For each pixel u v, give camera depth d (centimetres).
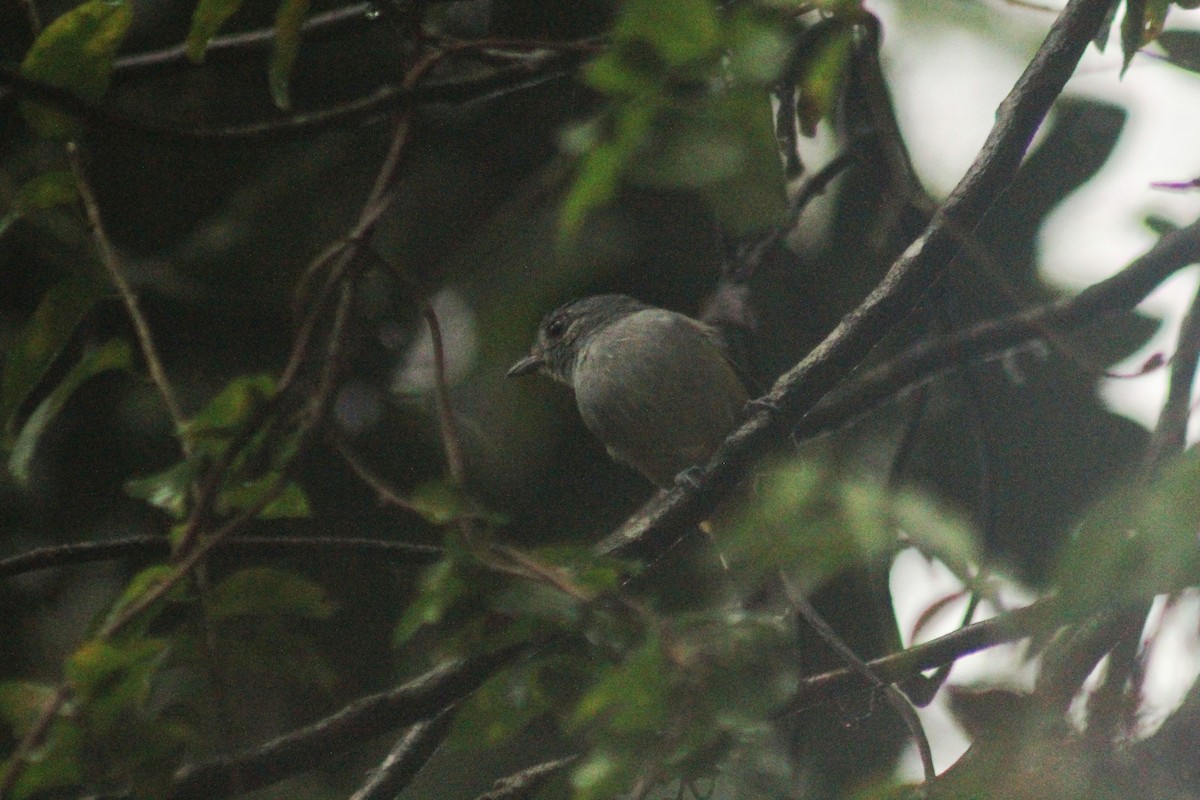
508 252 849
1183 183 722
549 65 588
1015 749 418
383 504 457
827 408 877
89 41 511
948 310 781
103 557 550
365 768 825
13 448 542
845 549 367
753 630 392
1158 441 534
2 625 852
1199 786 403
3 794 398
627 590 595
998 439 1011
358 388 887
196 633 441
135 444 870
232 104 904
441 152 912
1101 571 357
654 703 382
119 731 412
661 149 429
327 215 888
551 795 460
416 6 575
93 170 859
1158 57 730
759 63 400
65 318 532
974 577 417
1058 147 975
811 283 995
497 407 935
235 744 445
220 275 870
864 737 873
